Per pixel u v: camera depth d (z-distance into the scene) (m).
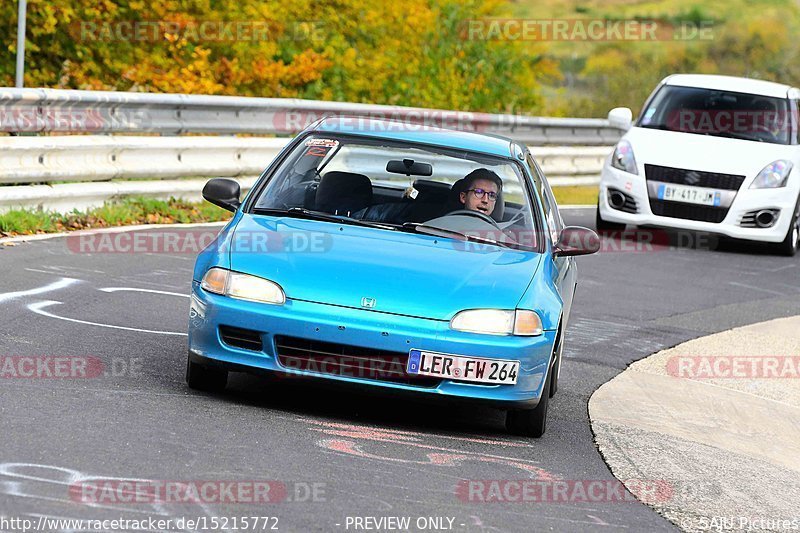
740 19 123.81
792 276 28.69
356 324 12.27
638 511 10.96
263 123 33.09
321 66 51.06
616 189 31.56
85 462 10.01
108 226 24.69
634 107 79.62
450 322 12.45
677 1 133.38
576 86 88.38
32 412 11.32
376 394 12.43
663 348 19.83
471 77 60.22
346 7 58.72
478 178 14.70
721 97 32.72
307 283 12.55
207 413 12.15
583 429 14.02
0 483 9.24
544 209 15.07
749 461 13.62
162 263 21.61
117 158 26.59
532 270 13.54
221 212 27.91
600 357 18.67
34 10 45.16
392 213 14.48
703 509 11.34
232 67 47.97
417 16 59.59
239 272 12.68
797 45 113.06
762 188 30.77
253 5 50.06
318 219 14.12
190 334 12.88
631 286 25.41
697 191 30.78
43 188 24.02
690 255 30.38
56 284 18.38
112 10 45.44
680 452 13.51
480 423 13.66
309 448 11.35
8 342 14.27
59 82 48.00
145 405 12.12
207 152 29.72
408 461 11.43
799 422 16.09
